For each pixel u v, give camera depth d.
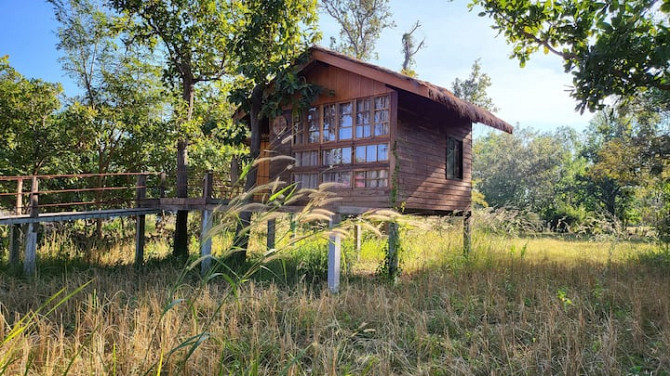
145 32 13.36
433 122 11.59
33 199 9.48
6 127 14.50
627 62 7.12
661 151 18.64
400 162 9.95
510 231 14.53
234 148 15.43
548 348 4.88
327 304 6.44
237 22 12.91
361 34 25.22
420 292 7.72
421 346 5.27
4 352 3.60
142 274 9.49
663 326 5.69
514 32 8.65
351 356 4.87
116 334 4.97
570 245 17.61
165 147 15.61
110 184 16.16
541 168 39.09
